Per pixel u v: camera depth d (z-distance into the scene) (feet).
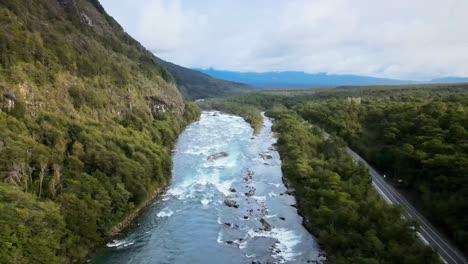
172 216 265.95
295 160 362.74
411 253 180.14
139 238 231.09
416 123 353.51
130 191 259.80
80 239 202.69
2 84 251.19
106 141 291.79
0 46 282.15
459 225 206.80
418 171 275.18
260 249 222.89
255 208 286.25
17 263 157.28
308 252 218.18
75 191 215.31
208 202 294.25
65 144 256.32
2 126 223.71
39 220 177.68
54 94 303.27
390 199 269.85
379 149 354.74
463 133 287.07
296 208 285.84
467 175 228.02
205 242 230.89
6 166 199.41
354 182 281.95
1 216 165.07
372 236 194.90
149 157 314.76
